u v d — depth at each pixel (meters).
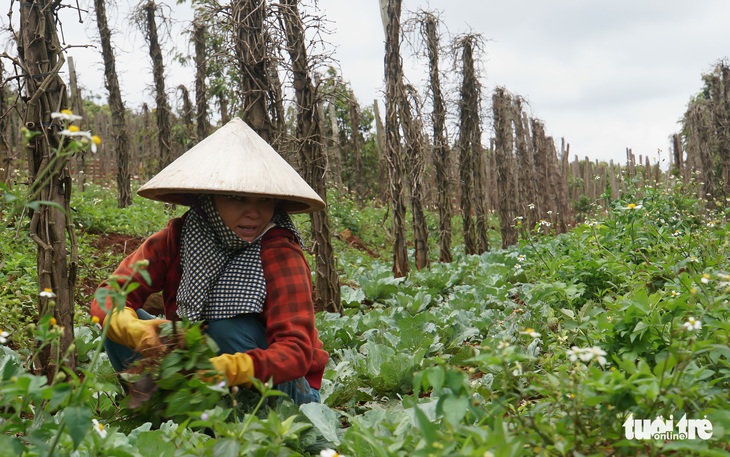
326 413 2.63
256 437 2.06
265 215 2.70
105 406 2.88
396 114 8.23
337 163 15.38
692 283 3.24
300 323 2.60
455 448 1.78
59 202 3.12
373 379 3.77
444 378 1.71
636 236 6.08
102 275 6.29
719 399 2.02
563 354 3.06
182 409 2.19
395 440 2.16
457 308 5.70
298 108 6.11
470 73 11.21
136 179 19.09
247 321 2.65
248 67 5.71
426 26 10.16
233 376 2.40
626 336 2.79
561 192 17.16
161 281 2.86
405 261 8.34
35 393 1.58
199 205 2.71
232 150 2.70
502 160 13.38
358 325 5.29
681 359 2.07
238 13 5.63
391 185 8.30
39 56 3.11
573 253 5.73
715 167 14.21
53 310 3.10
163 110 12.68
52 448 1.65
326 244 6.14
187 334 2.21
